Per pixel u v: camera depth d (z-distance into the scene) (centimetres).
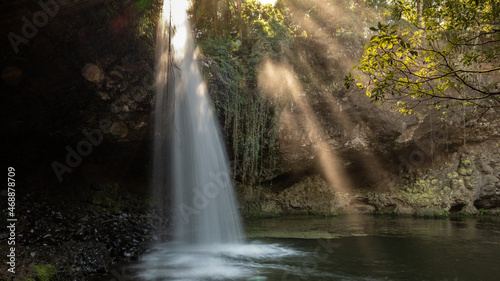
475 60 494
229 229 1227
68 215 918
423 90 502
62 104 843
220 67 1305
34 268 582
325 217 1630
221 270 720
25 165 951
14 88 761
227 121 1329
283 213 1712
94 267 702
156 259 808
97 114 904
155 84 962
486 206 1822
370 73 508
